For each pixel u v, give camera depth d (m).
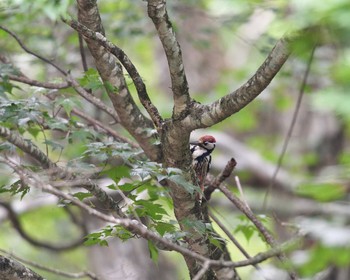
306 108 20.36
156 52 23.97
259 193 19.55
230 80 22.97
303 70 15.19
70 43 15.21
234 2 14.78
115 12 15.23
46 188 6.99
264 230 10.37
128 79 12.54
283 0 14.55
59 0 8.07
